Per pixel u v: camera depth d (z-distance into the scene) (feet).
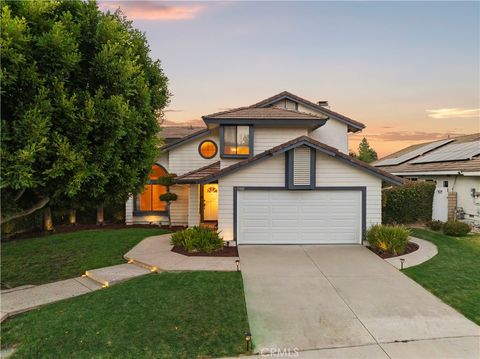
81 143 19.88
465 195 49.26
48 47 18.25
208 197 52.16
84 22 21.80
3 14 16.61
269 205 36.50
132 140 23.27
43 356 13.92
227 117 41.65
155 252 32.14
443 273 25.48
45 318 17.53
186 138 50.83
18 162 16.71
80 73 21.13
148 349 14.56
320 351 14.73
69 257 30.94
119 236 40.55
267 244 36.37
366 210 36.06
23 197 23.62
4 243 37.04
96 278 24.53
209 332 16.21
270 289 22.48
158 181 48.08
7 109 17.97
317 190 36.35
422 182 51.90
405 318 18.04
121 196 25.84
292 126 43.57
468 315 18.30
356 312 18.85
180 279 24.02
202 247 32.30
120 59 21.89
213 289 22.00
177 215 52.65
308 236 36.50
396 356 14.28
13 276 25.67
